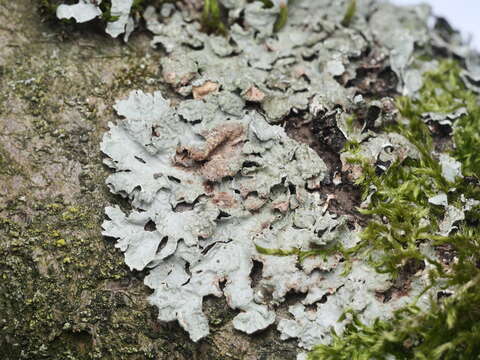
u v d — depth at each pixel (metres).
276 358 0.18
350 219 0.19
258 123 0.19
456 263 0.18
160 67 0.20
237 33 0.21
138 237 0.18
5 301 0.18
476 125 0.21
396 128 0.20
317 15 0.22
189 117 0.19
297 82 0.20
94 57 0.20
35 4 0.21
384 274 0.18
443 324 0.17
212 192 0.19
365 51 0.21
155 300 0.18
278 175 0.19
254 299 0.18
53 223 0.18
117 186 0.19
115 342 0.18
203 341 0.18
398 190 0.19
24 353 0.18
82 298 0.18
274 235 0.18
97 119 0.19
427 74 0.22
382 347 0.17
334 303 0.18
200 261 0.18
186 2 0.21
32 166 0.19
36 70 0.20
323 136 0.19
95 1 0.20
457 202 0.19
